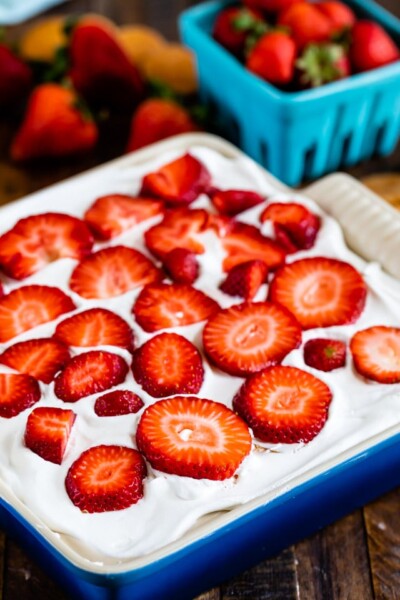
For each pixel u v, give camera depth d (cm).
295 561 55
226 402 55
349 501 55
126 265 60
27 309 58
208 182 64
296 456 52
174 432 52
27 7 85
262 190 64
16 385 55
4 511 53
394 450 54
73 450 53
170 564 50
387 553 55
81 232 61
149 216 63
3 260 60
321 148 72
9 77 76
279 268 60
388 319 58
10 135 76
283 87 72
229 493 51
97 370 55
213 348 56
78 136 73
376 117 72
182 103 76
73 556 49
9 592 54
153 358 55
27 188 73
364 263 60
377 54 72
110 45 75
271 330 56
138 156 67
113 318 57
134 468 52
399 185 70
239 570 54
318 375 55
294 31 73
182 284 59
